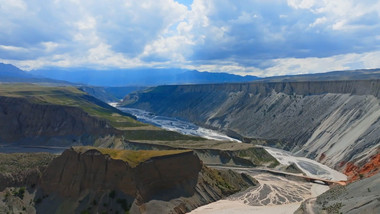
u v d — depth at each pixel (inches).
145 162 3767.2
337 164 5944.9
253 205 4052.7
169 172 3964.1
